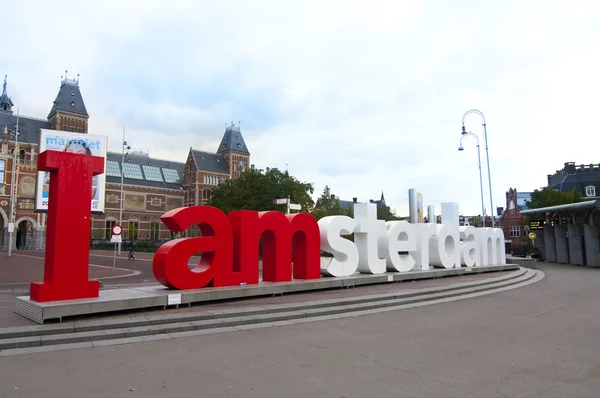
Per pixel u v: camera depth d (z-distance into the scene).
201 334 8.94
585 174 73.56
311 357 7.09
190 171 94.81
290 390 5.47
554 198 50.12
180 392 5.38
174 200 93.94
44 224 71.88
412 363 6.75
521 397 5.23
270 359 6.97
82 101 83.44
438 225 21.78
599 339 8.53
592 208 33.00
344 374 6.16
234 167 99.56
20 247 73.12
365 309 12.29
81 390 5.45
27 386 5.60
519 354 7.33
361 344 8.05
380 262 18.25
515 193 82.62
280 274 14.55
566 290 17.34
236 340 8.38
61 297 9.88
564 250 38.19
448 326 9.86
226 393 5.35
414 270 20.27
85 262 10.32
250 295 12.79
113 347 7.79
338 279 15.57
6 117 77.38
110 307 9.87
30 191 70.75
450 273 21.06
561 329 9.54
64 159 10.21
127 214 85.94
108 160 89.19
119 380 5.86
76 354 7.27
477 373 6.23
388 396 5.25
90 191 10.58
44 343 7.89
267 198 56.59
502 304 13.46
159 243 61.06
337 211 55.88
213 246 12.80
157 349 7.64
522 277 21.98
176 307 11.22
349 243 16.94
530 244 50.69
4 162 68.69
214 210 12.93
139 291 11.72
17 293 15.03
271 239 14.77
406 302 13.48
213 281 12.83
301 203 58.38
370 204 18.27
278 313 10.96
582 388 5.58
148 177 94.94
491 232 25.77
